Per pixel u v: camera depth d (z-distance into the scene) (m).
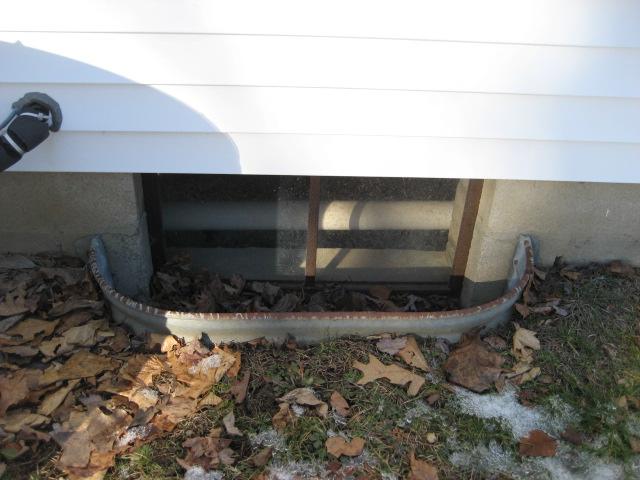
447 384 2.88
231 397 2.71
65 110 2.65
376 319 2.96
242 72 2.60
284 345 2.97
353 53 2.57
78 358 2.80
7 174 2.98
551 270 3.42
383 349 2.96
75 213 3.11
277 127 2.73
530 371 2.94
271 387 2.79
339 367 2.89
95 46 2.51
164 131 2.72
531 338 3.05
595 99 2.72
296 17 2.49
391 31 2.53
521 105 2.73
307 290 3.67
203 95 2.64
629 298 3.30
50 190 3.03
